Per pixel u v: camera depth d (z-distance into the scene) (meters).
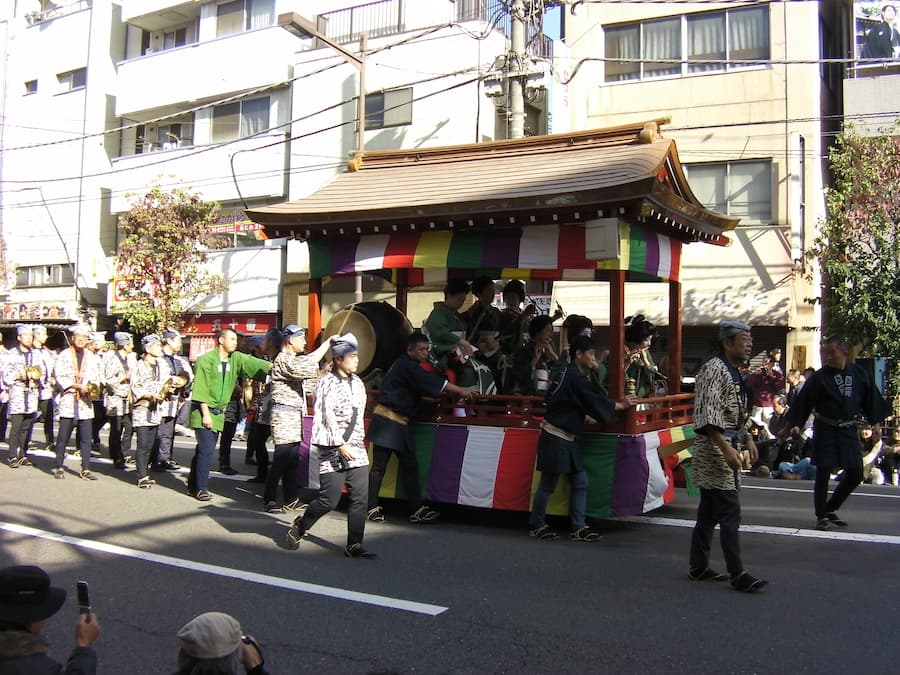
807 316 16.69
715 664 4.18
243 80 23.16
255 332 22.73
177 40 26.03
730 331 5.55
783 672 4.07
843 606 5.12
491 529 7.55
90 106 26.45
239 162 23.00
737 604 5.18
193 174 23.84
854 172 14.17
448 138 19.47
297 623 4.86
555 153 8.24
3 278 26.70
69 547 6.64
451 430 7.87
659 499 7.52
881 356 13.16
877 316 13.30
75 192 26.66
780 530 7.51
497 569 6.07
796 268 16.67
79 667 2.48
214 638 2.48
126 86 25.48
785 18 17.33
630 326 8.47
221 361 8.94
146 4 25.11
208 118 23.84
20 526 7.38
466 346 7.95
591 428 7.24
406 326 8.80
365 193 8.55
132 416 9.61
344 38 21.91
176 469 11.17
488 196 7.26
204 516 7.96
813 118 16.80
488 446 7.65
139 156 24.92
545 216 7.12
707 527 5.70
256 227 22.88
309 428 8.57
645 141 7.73
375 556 6.39
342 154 21.19
